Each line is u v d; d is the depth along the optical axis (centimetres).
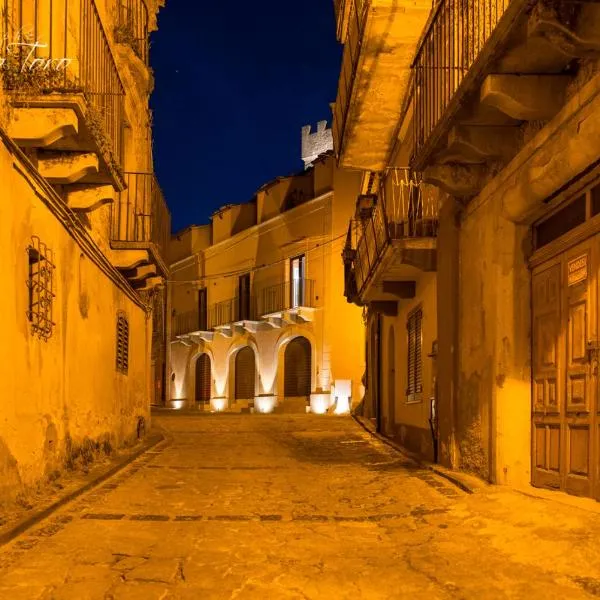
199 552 537
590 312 616
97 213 1051
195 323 3488
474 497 712
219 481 914
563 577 450
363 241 1546
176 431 1773
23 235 685
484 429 818
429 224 1129
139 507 720
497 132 757
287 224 2850
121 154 1003
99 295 1053
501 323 775
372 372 2009
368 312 1845
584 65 598
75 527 616
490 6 706
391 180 1458
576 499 616
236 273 3191
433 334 1185
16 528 570
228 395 3209
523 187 699
